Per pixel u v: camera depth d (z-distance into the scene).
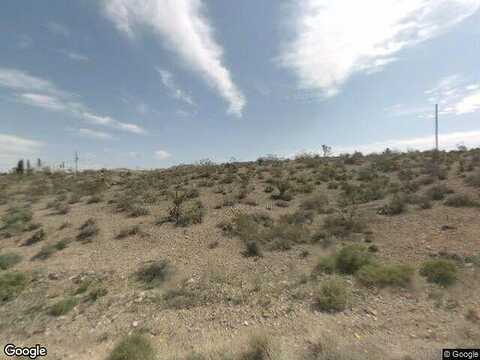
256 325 5.15
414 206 11.33
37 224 11.79
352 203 12.54
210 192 15.95
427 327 4.77
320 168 20.36
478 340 4.37
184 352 4.54
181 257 8.62
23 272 7.90
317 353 4.25
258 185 17.02
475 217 9.50
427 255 7.48
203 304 5.97
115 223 11.85
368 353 4.20
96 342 4.92
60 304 6.03
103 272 7.79
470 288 5.85
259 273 7.35
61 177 25.06
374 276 6.43
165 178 20.98
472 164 16.09
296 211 12.09
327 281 6.45
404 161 20.03
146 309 5.87
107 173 26.03
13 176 26.05
